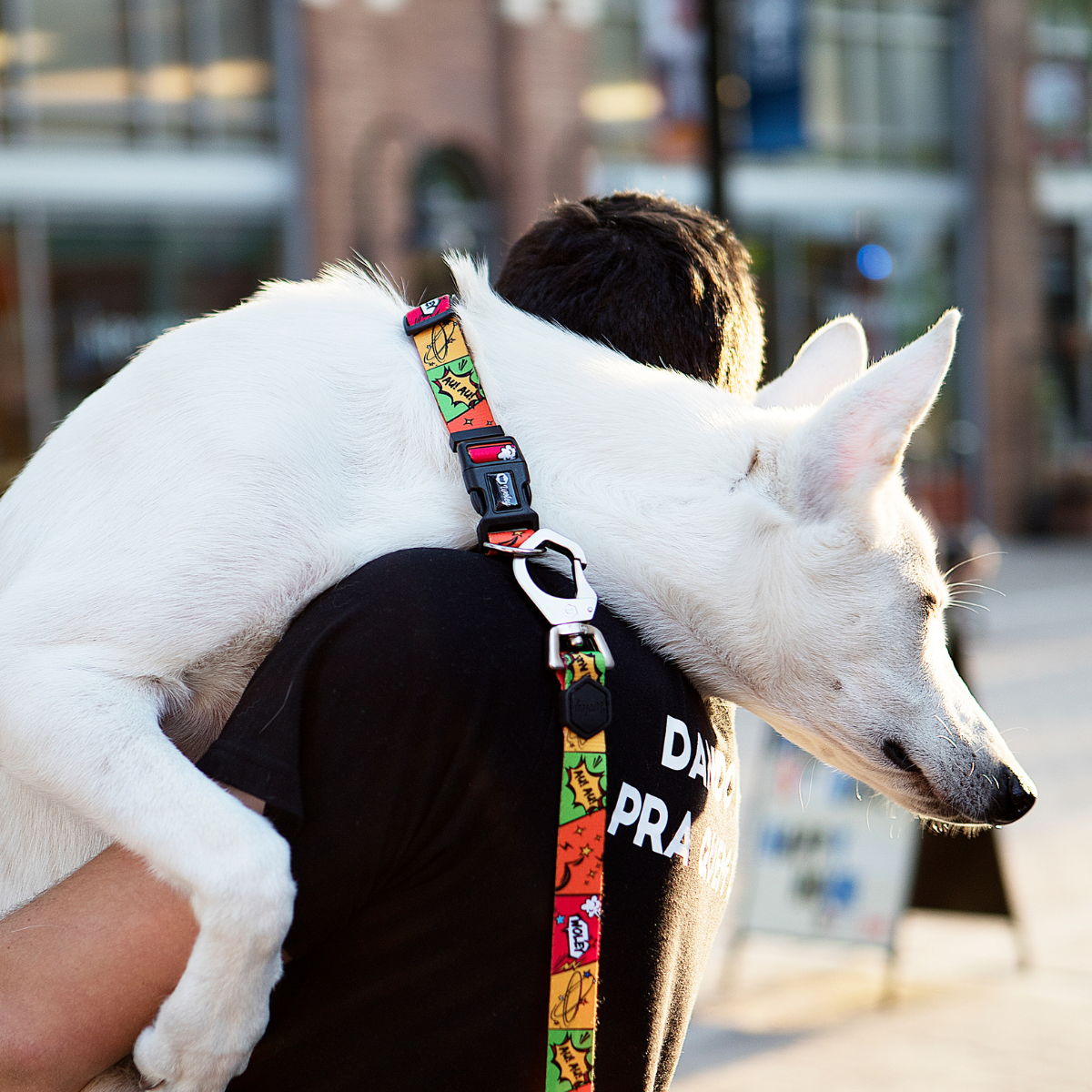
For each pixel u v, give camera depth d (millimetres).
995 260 17109
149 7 12805
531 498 1244
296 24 13359
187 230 13258
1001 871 4270
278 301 1349
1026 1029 3777
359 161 13594
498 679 1090
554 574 1256
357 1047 1117
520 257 1566
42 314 12625
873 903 4203
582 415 1374
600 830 1103
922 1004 4020
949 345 1339
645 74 15164
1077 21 17266
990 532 17328
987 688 8617
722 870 1291
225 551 1188
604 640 1160
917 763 1434
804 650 1396
